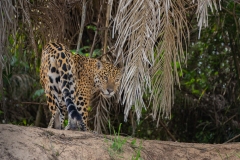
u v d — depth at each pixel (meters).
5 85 15.73
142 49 8.87
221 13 15.20
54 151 7.75
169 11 9.36
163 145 9.55
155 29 8.82
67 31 14.56
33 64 15.66
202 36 16.53
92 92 11.91
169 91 9.60
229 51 16.61
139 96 8.95
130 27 8.74
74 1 13.34
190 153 9.30
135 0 8.82
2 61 11.04
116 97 14.23
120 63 13.23
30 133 8.08
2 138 7.59
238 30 14.83
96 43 15.07
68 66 10.54
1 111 15.48
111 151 8.35
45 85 10.70
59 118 10.74
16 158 7.19
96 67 11.73
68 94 10.12
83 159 7.87
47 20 13.57
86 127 11.44
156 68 9.48
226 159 9.08
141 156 8.66
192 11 13.37
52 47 10.79
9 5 10.34
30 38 13.22
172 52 9.82
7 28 10.79
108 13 12.70
